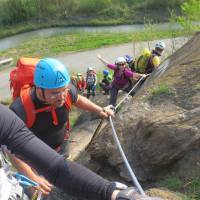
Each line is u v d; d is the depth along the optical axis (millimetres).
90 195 1729
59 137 4211
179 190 4645
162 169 5121
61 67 3686
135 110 5852
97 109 4207
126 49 32625
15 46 35969
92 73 18281
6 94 24484
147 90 6219
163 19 43344
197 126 4879
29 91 3863
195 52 7023
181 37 19594
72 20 43562
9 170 1800
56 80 3621
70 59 31453
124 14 44344
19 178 2020
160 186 4863
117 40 35125
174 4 45094
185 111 5242
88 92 18109
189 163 4832
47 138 4125
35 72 3736
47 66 3650
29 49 34594
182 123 5027
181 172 4859
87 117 11109
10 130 1789
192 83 5758
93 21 43344
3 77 27969
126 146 5590
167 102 5617
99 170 5922
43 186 2949
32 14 43250
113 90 11742
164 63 8594
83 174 1773
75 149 8305
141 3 45594
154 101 5793
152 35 26203
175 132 4949
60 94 3707
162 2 44969
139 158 5367
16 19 42844
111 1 45875
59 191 5188
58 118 3988
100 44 34250
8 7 42719
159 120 5199
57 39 37188
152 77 8734
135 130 5613
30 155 1791
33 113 3857
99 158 5895
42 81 3652
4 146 1904
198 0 18672
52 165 1786
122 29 41875
